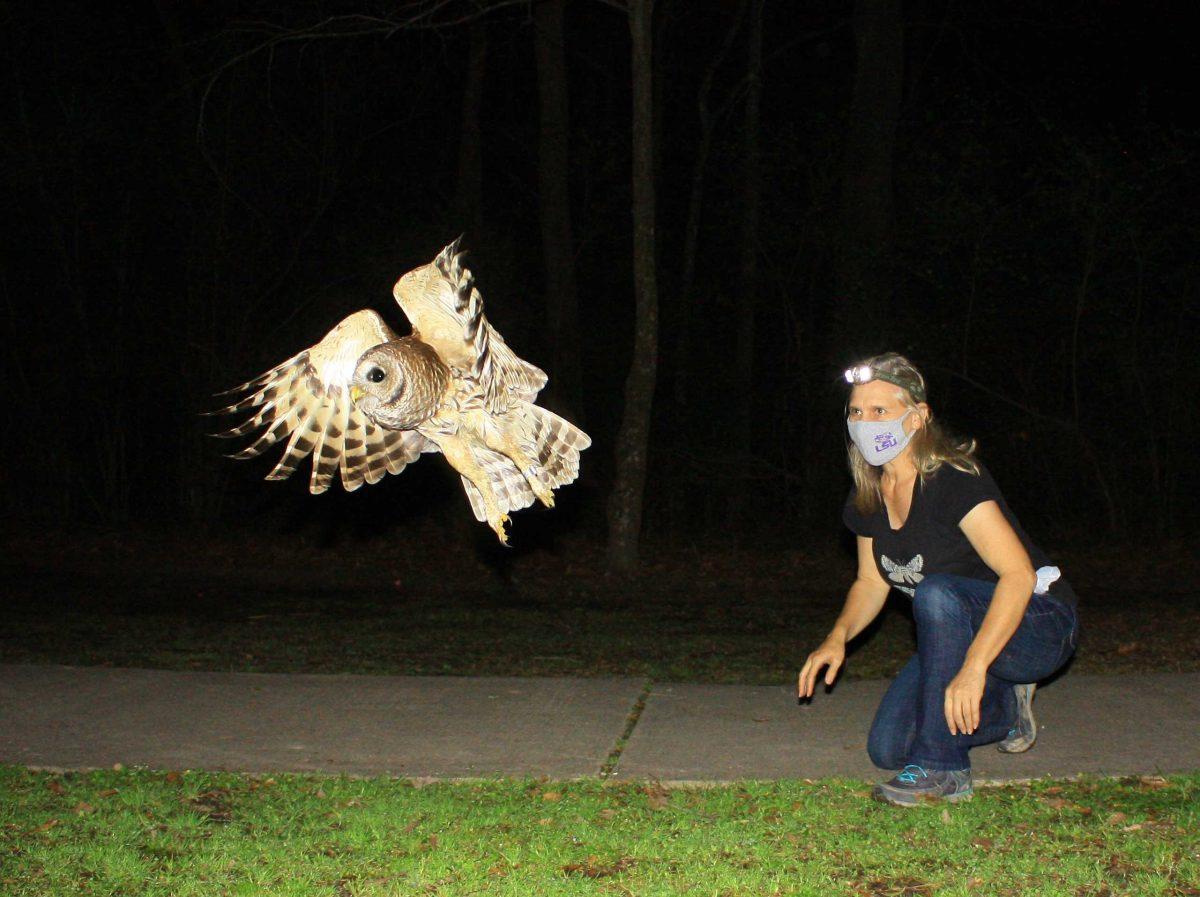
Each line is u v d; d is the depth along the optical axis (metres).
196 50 18.03
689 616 11.88
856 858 4.75
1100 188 16.56
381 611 12.17
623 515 14.90
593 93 23.08
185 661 9.05
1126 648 9.48
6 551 16.98
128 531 18.38
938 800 5.34
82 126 18.33
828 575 15.16
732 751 6.17
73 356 19.11
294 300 18.81
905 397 5.18
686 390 18.64
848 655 9.36
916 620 5.35
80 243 18.84
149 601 12.97
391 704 7.19
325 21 15.52
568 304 18.06
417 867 4.66
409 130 19.70
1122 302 17.41
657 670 8.71
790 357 18.67
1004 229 16.98
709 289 19.28
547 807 5.36
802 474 18.31
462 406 3.92
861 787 5.57
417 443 4.12
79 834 5.08
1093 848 4.80
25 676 7.92
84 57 18.42
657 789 5.62
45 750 6.28
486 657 9.32
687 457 17.94
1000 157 17.20
